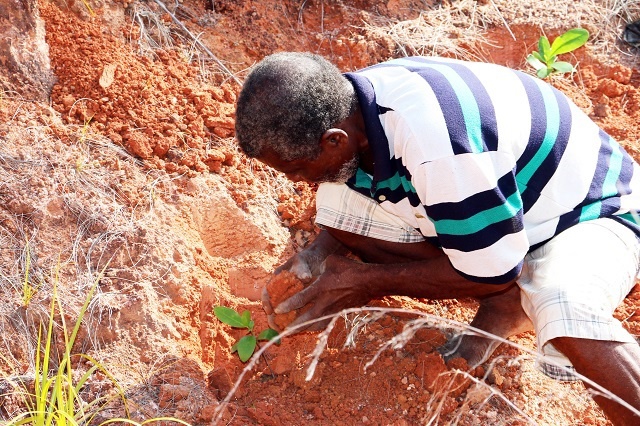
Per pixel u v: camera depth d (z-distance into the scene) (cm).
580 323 212
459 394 254
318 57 216
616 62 400
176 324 256
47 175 273
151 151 297
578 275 221
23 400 227
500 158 213
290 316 253
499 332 258
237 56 356
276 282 251
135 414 230
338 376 257
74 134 290
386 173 219
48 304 246
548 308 218
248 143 210
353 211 259
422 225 240
